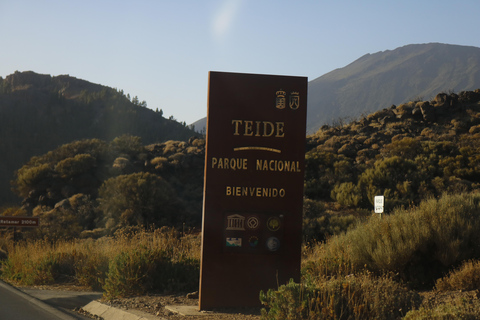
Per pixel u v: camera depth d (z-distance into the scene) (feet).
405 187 133.39
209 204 34.09
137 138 212.23
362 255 41.11
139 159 198.80
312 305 26.94
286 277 34.12
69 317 34.40
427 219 41.04
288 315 26.37
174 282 43.19
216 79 34.71
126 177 161.17
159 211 152.87
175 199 160.45
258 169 34.60
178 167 188.55
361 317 26.73
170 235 60.34
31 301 41.39
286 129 34.99
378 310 26.99
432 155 161.79
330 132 218.59
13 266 62.28
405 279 38.55
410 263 39.19
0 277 64.54
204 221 33.96
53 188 182.50
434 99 222.07
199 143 208.44
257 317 30.76
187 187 179.73
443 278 35.86
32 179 188.14
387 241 39.40
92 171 186.09
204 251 33.81
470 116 201.05
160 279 43.34
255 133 34.76
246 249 34.06
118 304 37.22
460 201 44.65
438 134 191.11
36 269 55.67
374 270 40.06
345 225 104.42
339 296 27.58
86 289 50.37
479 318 24.30
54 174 187.62
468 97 216.13
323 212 122.31
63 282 54.49
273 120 34.96
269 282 33.99
